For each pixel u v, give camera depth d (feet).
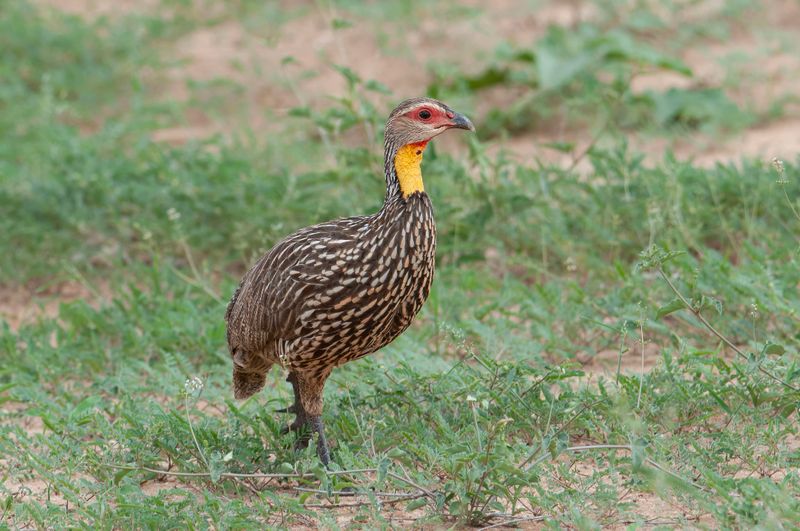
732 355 35.86
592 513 25.23
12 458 31.17
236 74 78.28
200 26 89.71
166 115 71.46
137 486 27.30
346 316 27.37
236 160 54.75
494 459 25.09
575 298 38.96
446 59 75.82
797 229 43.68
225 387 36.22
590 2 85.35
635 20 77.20
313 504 27.40
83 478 28.35
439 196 45.93
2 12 88.17
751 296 36.94
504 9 87.30
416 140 27.68
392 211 27.58
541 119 65.82
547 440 25.66
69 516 26.30
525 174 49.60
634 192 46.14
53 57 79.51
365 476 26.94
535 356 34.47
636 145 60.85
